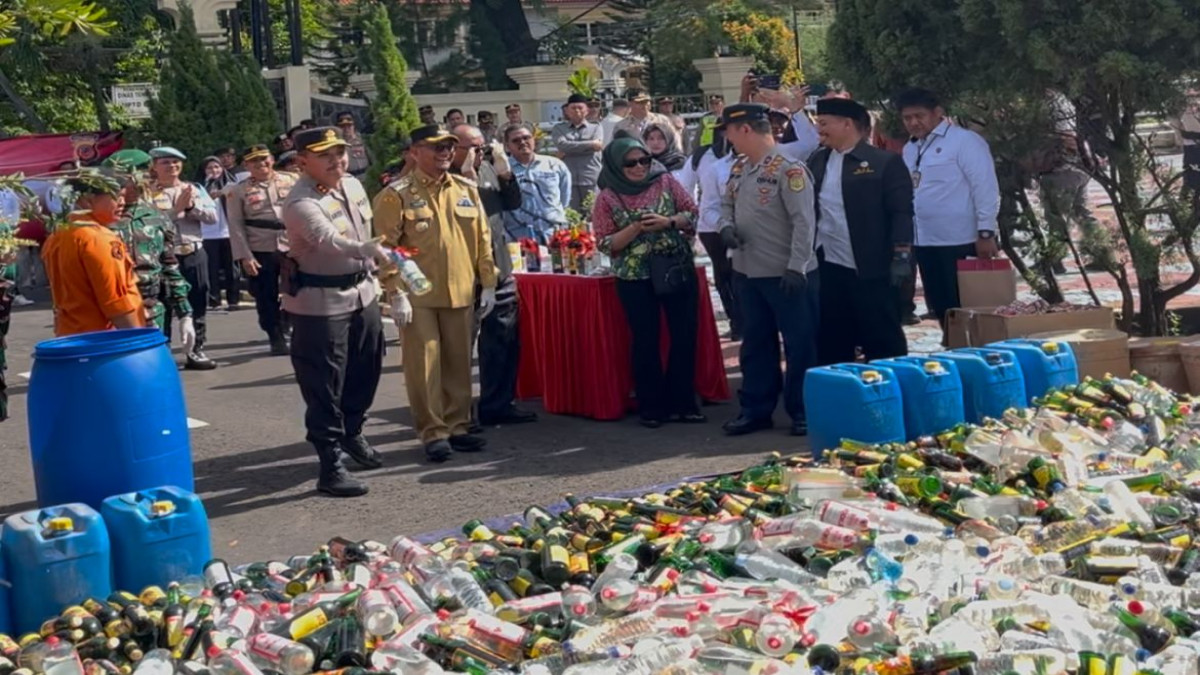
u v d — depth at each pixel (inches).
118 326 314.2
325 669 191.6
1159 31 378.0
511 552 233.0
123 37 1277.1
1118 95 403.2
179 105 928.9
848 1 436.5
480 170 375.9
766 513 247.3
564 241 393.7
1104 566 208.7
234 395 454.0
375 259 314.8
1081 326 354.6
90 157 772.6
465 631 198.4
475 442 354.0
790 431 352.8
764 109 347.3
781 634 182.9
